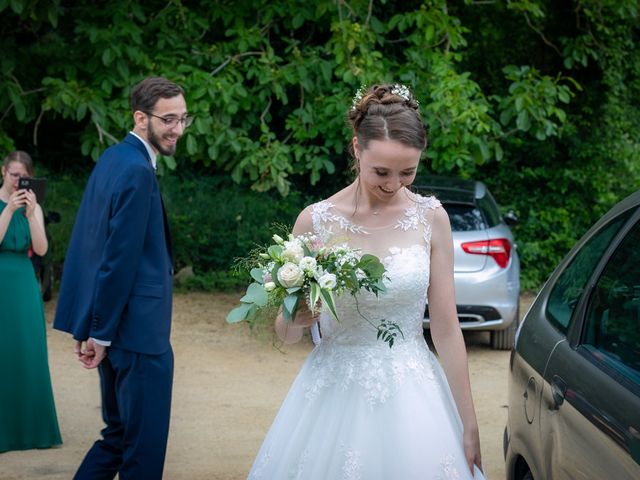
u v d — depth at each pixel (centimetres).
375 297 285
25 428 529
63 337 828
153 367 389
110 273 374
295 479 287
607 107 1226
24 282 527
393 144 268
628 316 272
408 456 278
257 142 993
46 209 1050
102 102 949
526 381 339
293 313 271
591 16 1150
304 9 1012
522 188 1221
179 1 1005
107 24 1000
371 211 293
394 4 1165
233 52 1048
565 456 277
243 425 593
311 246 281
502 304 745
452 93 960
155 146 398
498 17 1265
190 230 1053
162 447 394
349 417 286
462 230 747
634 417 229
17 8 895
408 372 289
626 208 324
